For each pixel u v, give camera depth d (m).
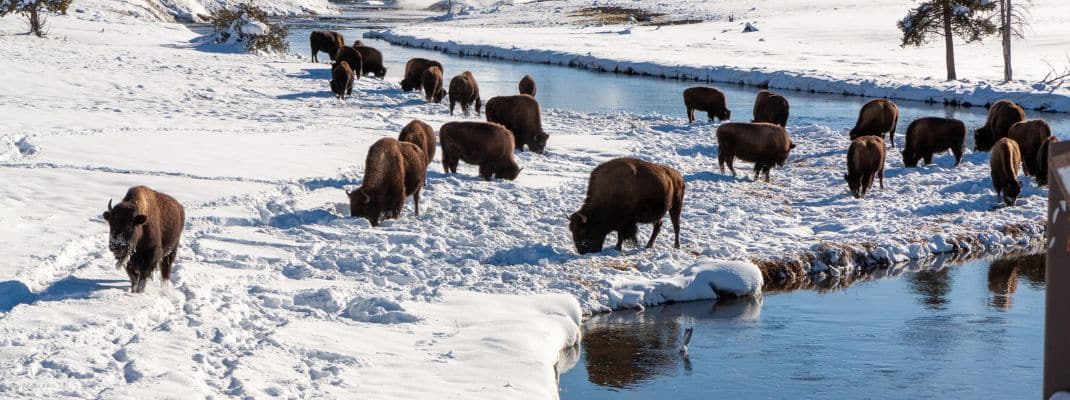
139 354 10.63
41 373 9.84
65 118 30.59
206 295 13.27
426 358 11.43
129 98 37.25
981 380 12.52
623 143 31.52
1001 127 29.36
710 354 13.40
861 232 20.02
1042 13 121.25
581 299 14.98
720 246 18.19
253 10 66.94
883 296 16.50
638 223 17.30
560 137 32.56
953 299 16.34
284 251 16.23
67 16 81.88
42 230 16.20
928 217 21.64
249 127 31.45
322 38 60.47
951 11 56.22
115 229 11.62
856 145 23.31
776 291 16.80
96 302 12.38
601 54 75.88
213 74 47.31
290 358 11.08
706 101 36.84
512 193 22.06
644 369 12.75
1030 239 20.62
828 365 13.02
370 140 29.50
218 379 10.10
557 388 11.36
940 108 46.59
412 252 16.50
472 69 68.38
